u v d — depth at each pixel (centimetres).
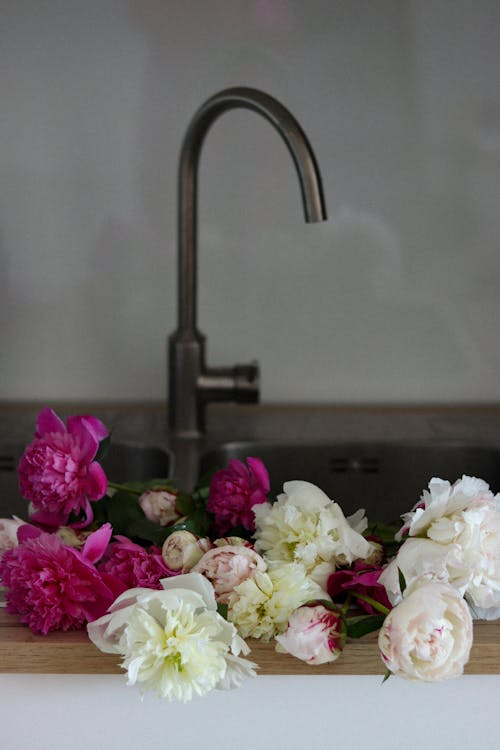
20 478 117
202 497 124
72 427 117
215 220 212
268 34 208
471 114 210
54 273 213
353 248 212
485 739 107
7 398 215
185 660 95
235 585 104
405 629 95
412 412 215
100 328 214
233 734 107
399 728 107
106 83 209
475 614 105
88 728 107
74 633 107
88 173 211
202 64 209
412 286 213
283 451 193
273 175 210
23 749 107
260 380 209
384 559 111
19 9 207
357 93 209
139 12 208
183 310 194
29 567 106
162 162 211
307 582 102
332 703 107
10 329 214
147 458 190
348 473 195
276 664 105
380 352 215
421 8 207
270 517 108
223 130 209
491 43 208
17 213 212
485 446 193
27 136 210
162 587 105
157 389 215
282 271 213
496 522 103
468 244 212
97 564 114
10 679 107
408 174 211
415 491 195
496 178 211
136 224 212
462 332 214
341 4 207
